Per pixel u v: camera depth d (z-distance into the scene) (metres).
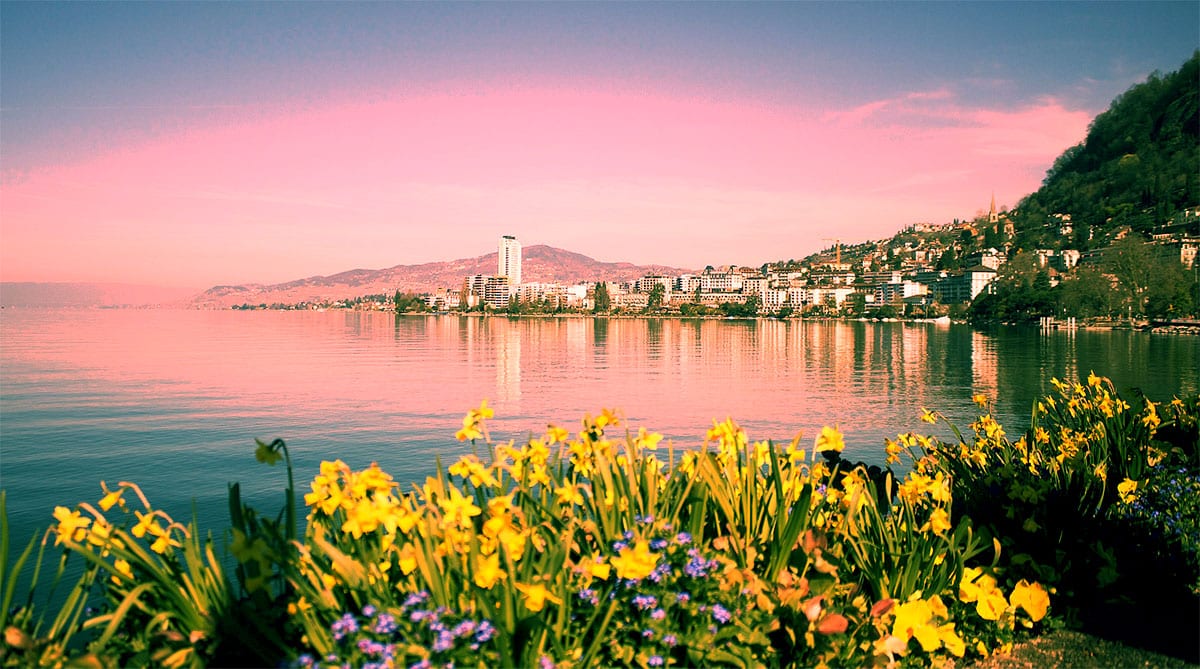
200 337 119.06
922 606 3.80
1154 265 170.38
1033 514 4.78
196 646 2.92
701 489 3.77
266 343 101.50
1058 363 69.69
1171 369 61.81
